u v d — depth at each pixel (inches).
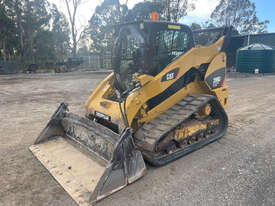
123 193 106.0
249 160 139.8
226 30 179.8
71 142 156.3
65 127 162.9
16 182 115.3
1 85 513.7
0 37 1127.0
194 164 134.8
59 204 98.3
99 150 131.4
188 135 148.9
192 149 149.2
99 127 122.1
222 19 1445.6
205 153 150.3
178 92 152.6
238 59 783.7
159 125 129.2
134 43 139.2
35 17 1288.1
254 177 119.6
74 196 101.6
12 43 1188.5
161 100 142.2
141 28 129.7
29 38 1245.1
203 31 194.9
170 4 959.6
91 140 136.6
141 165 116.9
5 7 1162.6
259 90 410.0
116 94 146.3
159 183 114.4
